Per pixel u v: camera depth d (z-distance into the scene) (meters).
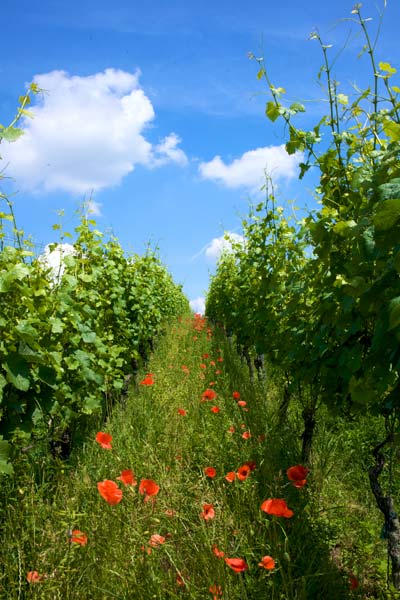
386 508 2.52
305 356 3.40
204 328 14.13
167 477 3.20
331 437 4.41
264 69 3.07
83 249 5.25
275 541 2.26
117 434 4.26
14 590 2.04
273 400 5.88
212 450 3.72
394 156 2.15
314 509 3.03
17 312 3.12
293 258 4.35
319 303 3.14
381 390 2.24
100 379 3.98
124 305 6.05
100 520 2.45
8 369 2.69
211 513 2.31
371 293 2.21
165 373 6.73
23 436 2.93
